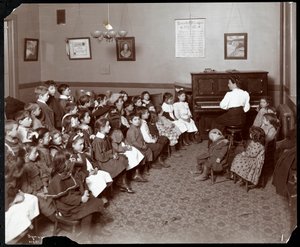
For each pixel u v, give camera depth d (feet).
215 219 12.38
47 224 11.76
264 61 24.23
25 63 25.76
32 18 26.12
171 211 13.07
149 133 17.81
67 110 16.71
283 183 13.41
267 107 18.60
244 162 14.65
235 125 19.03
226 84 21.84
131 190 14.76
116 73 26.78
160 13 25.40
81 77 27.32
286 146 15.02
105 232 11.38
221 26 24.62
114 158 14.26
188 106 21.79
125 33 23.34
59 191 10.57
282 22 22.82
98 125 14.35
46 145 12.49
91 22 26.55
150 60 26.08
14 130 11.19
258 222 12.05
